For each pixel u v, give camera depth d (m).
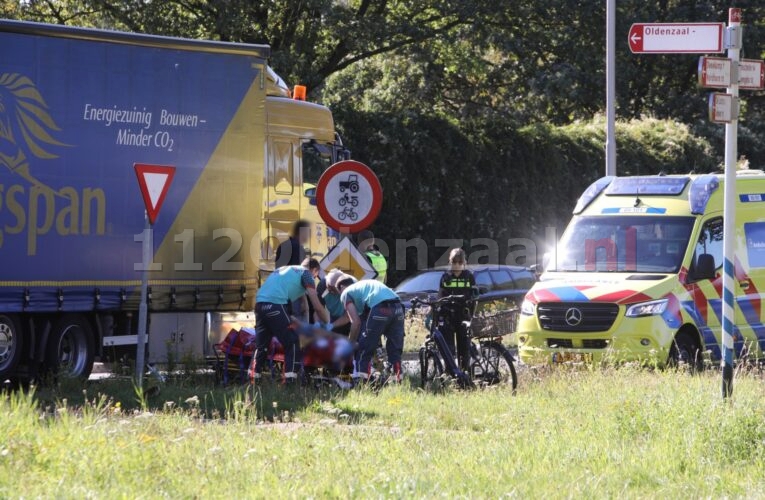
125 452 28.98
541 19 138.62
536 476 29.66
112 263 50.34
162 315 53.06
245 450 31.33
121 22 112.38
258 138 54.41
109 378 49.66
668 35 40.66
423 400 45.59
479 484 28.28
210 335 54.56
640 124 144.75
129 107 50.81
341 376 49.72
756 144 165.00
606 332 55.97
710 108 40.09
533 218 121.44
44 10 115.12
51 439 29.84
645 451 33.12
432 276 86.38
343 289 51.69
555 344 57.25
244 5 111.56
